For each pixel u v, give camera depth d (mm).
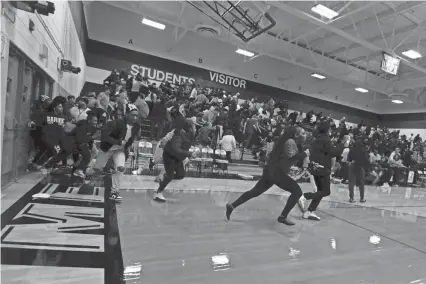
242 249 3322
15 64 4785
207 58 21500
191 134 9055
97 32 17906
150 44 19469
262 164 12102
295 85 25484
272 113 18156
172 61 20234
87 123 6023
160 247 3100
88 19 16422
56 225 3338
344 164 11148
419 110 28109
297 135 4980
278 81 24641
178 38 18953
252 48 18734
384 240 4285
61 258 2576
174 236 3486
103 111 7227
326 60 22500
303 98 26000
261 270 2805
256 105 17969
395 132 22062
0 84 3600
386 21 17500
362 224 5160
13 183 5047
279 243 3666
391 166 12992
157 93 12883
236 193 6758
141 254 2865
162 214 4344
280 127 11664
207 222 4234
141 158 10242
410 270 3186
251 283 2521
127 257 2764
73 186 5328
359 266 3164
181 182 7445
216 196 6184
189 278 2496
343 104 28547
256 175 10438
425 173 16891
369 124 30469
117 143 4559
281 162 4254
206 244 3350
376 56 23016
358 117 29672
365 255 3543
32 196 4367
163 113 10961
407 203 8297
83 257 2645
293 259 3180
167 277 2473
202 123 11672
